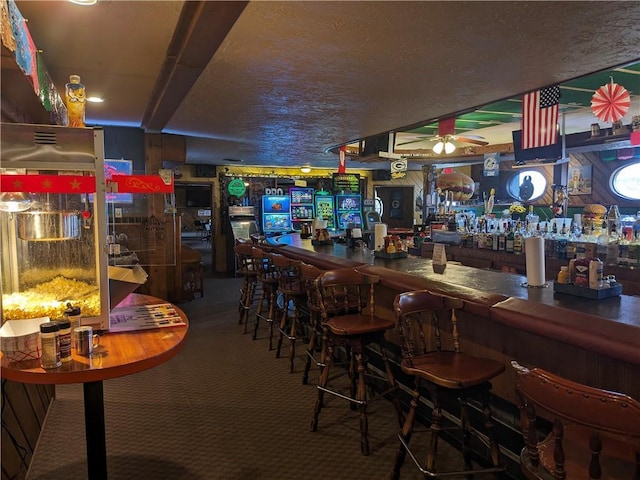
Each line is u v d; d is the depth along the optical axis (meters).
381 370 3.40
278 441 2.70
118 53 3.07
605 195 8.23
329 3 2.29
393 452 2.57
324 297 3.21
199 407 3.17
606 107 3.86
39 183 1.81
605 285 2.17
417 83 3.67
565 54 2.97
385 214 12.26
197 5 2.36
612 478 1.28
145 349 1.79
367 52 2.97
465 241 5.46
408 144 8.58
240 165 10.27
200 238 17.31
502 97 4.12
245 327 5.04
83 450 2.59
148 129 5.70
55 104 3.32
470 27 2.56
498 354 2.36
